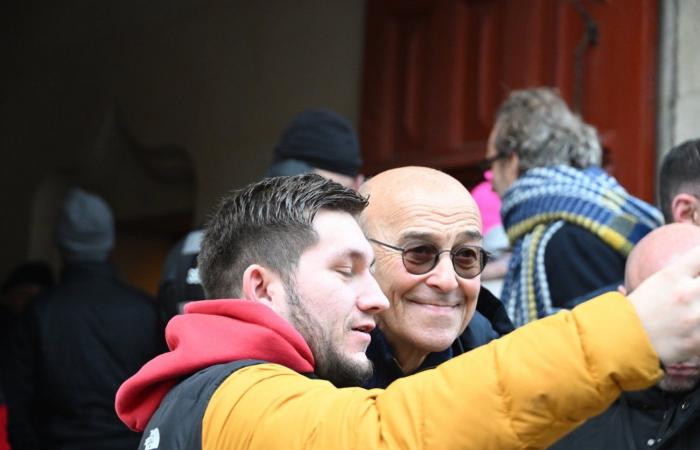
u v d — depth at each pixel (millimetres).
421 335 5055
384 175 5254
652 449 5258
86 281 9117
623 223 6754
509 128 7457
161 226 14641
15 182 15078
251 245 4059
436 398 3246
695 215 6398
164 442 3658
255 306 3893
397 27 11062
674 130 9188
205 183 12883
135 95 13789
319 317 3934
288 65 12250
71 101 14516
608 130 9398
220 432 3514
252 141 12492
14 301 12742
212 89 12969
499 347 3262
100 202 9289
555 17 9836
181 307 7305
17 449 8812
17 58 15273
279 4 12430
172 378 3891
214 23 13062
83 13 14562
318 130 7922
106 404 8867
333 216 4031
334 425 3320
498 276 7816
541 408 3162
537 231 6902
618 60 9414
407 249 5039
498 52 10219
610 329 3135
